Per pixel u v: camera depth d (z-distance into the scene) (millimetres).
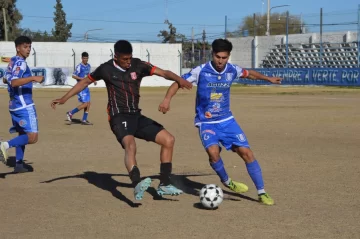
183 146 11914
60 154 10883
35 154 10906
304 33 53938
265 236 5312
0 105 25219
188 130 15031
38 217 6086
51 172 8938
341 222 5832
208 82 6695
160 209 6465
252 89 42969
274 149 11336
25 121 8711
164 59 55000
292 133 14148
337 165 9430
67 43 52188
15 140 8484
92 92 40344
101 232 5484
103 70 6645
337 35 51469
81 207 6559
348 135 13664
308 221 5875
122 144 6566
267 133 14172
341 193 7273
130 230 5547
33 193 7332
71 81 47750
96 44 52750
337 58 49281
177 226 5691
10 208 6496
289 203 6723
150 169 9180
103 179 8336
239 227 5641
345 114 19672
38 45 51594
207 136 6879
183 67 59250
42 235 5383
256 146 11789
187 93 38719
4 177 8500
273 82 7043
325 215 6133
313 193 7277
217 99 6789
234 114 19984
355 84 41750
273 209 6430
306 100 28328
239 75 6848
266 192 7332
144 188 5938
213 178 8430
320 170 8969
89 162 9930
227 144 6902
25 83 8320
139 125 6758
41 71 46781
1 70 45406
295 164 9547
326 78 43969
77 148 11719
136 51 54250
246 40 58031
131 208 6512
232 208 6492
